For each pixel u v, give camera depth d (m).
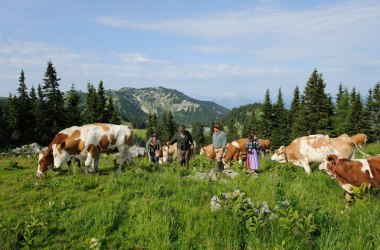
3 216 9.09
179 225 8.19
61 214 9.09
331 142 14.52
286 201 8.76
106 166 16.67
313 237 7.18
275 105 73.75
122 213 8.95
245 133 92.56
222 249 6.94
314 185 11.95
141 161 16.06
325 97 59.22
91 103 72.00
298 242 6.87
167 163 16.05
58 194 10.83
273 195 10.17
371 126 67.56
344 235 7.05
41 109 63.72
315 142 14.85
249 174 13.11
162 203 9.45
